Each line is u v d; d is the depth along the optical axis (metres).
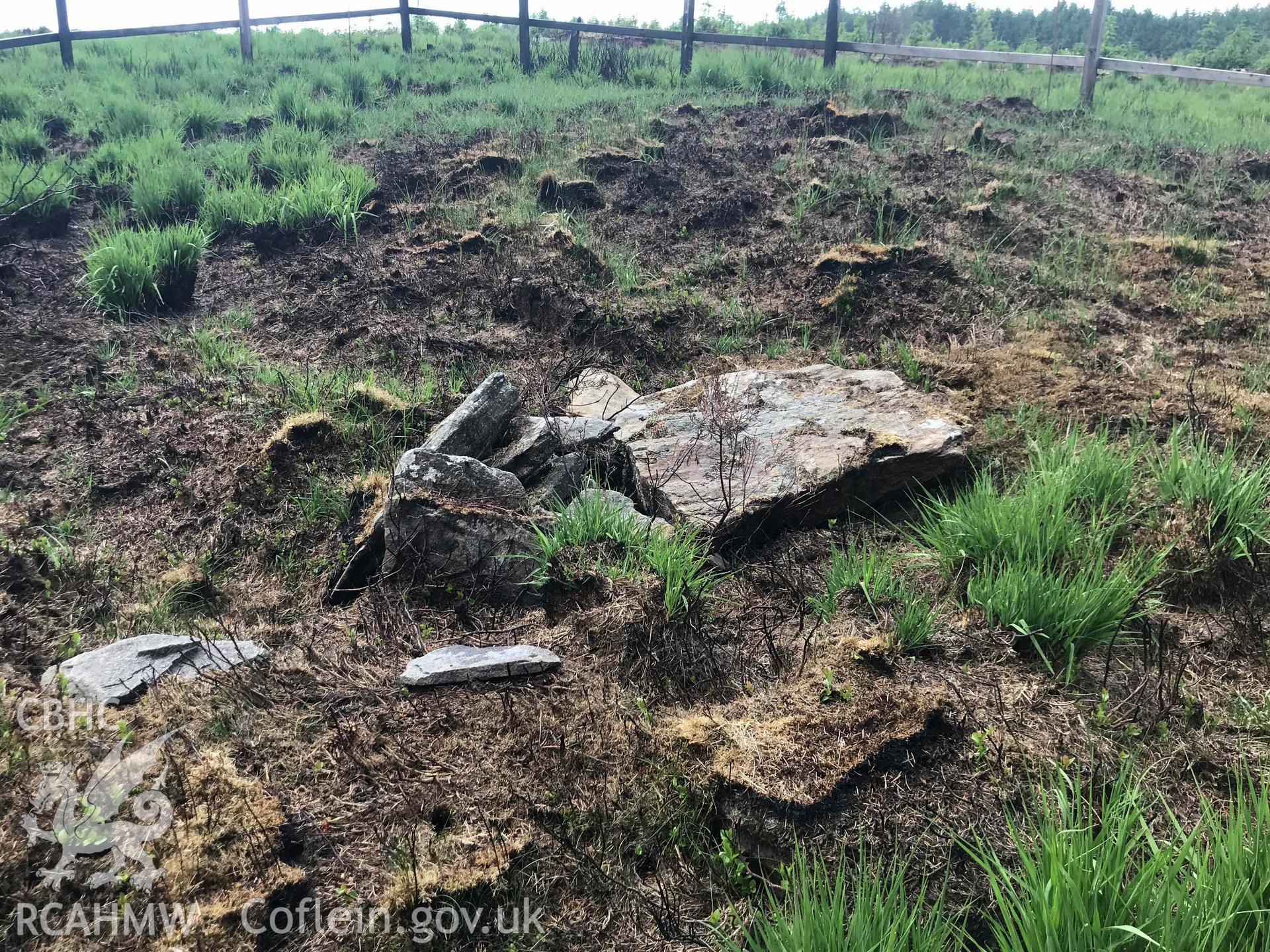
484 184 9.30
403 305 7.29
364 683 3.69
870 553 4.68
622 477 5.32
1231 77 11.48
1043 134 10.62
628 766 3.30
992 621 3.93
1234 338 6.57
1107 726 3.44
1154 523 4.35
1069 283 7.30
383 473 5.22
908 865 2.84
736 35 14.34
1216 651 3.87
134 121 11.08
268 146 9.95
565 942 2.79
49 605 4.20
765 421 5.42
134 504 5.06
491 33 19.84
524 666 3.70
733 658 3.94
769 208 8.70
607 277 7.68
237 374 6.20
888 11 21.88
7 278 7.25
